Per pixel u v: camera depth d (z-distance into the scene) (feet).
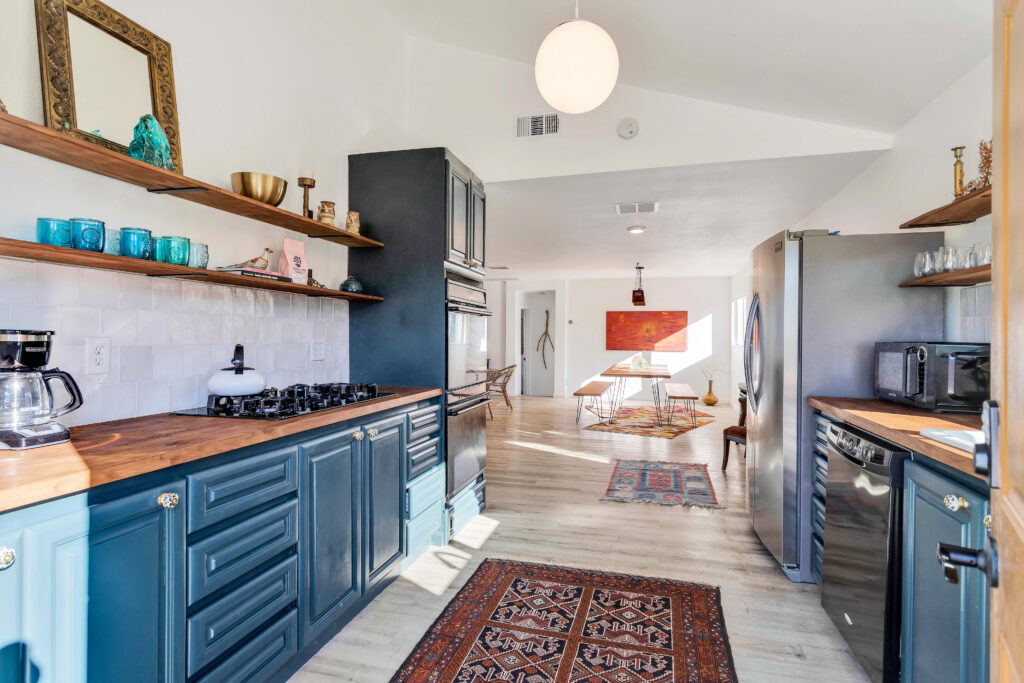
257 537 5.08
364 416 7.04
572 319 33.06
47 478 3.34
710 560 8.80
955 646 4.16
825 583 6.88
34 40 5.00
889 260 8.02
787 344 8.27
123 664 3.79
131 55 5.85
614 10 8.55
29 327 4.91
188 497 4.35
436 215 9.59
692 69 9.75
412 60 12.41
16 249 4.17
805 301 8.18
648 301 31.94
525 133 11.83
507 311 34.14
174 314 6.44
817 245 8.16
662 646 6.36
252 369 7.06
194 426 5.34
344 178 9.97
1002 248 2.30
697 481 13.48
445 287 9.60
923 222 7.54
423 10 10.86
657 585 7.91
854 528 5.98
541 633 6.63
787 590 7.79
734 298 29.60
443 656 6.15
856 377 8.07
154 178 5.59
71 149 4.68
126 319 5.85
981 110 7.29
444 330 9.57
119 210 5.70
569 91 6.69
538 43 10.69
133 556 3.88
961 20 6.54
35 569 3.27
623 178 11.83
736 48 8.63
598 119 11.46
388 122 11.60
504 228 17.51
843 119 9.97
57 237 4.69
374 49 11.05
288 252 7.85
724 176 11.72
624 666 5.98
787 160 10.71
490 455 16.44
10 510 3.14
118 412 5.76
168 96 6.23
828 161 10.75
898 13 6.75
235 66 7.36
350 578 6.66
